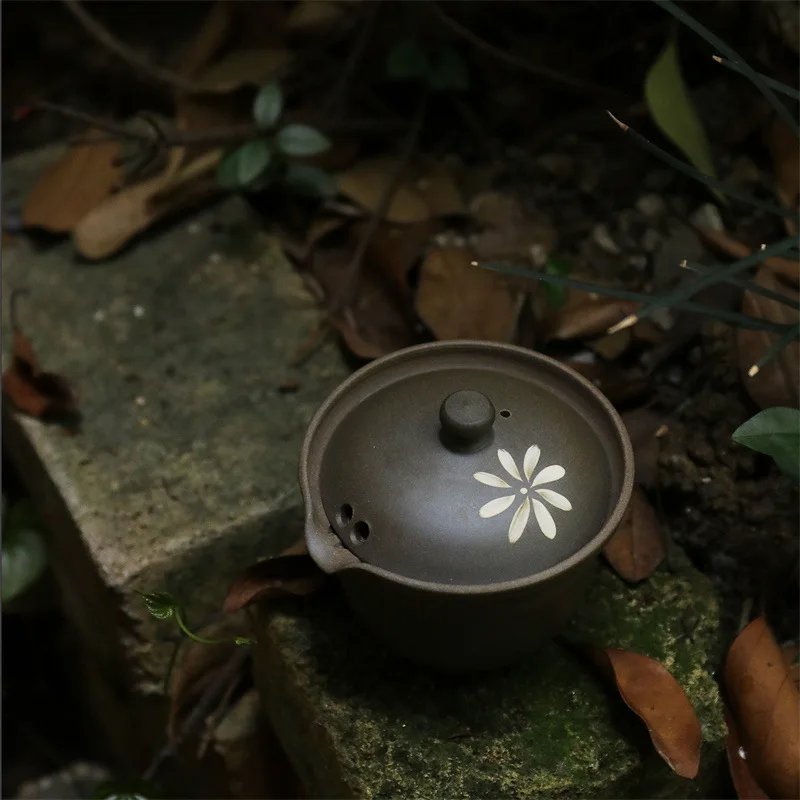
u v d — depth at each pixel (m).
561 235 0.87
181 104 0.92
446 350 0.73
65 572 0.87
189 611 0.81
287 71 0.92
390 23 0.91
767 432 0.68
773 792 0.73
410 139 0.90
